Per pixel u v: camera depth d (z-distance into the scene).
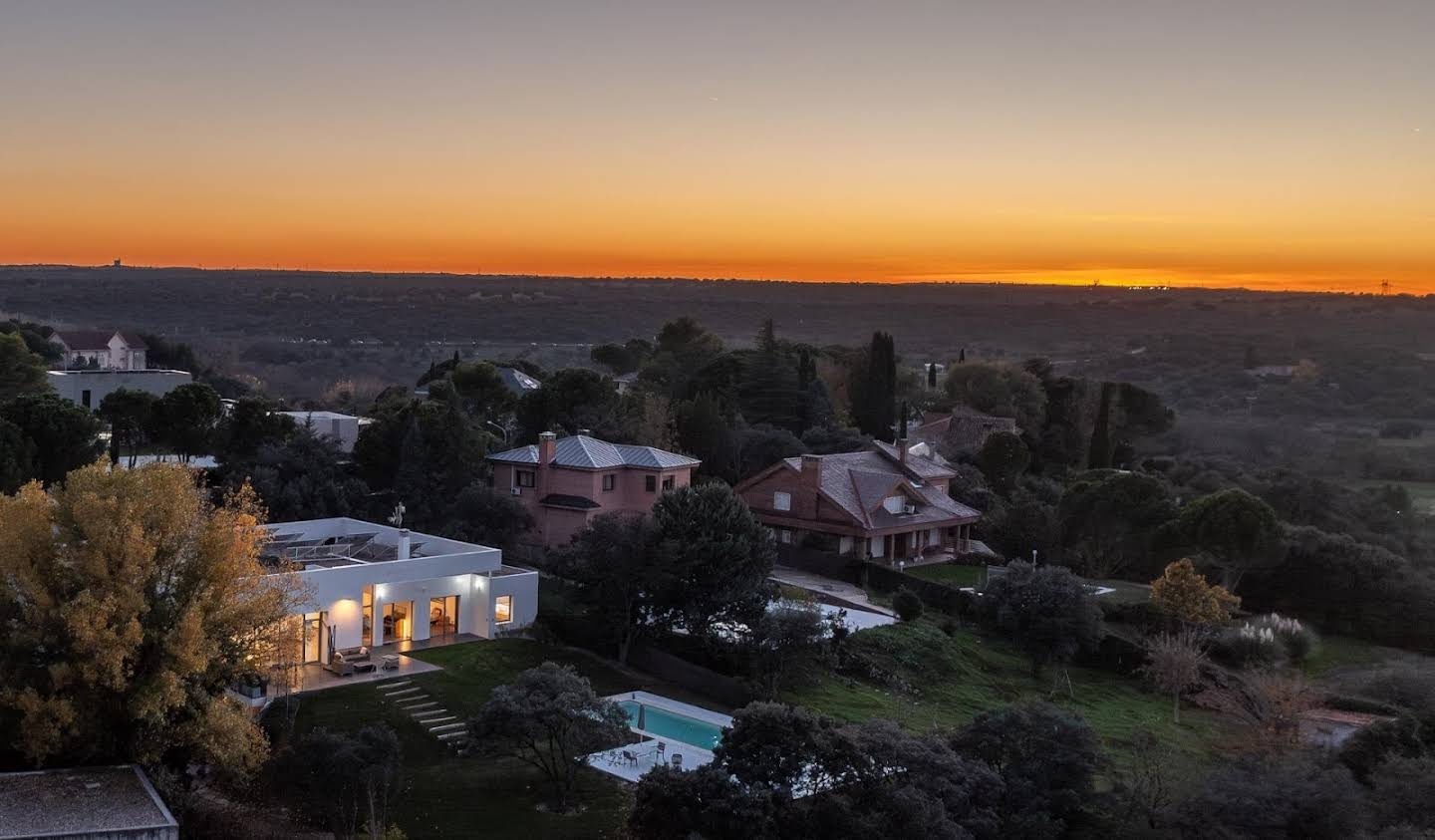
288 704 44.00
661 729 47.34
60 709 36.06
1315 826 38.38
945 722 51.16
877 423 110.06
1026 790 39.44
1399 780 39.78
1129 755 48.09
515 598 55.19
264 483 65.19
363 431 74.56
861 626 60.47
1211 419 149.00
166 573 39.78
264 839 36.34
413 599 52.94
